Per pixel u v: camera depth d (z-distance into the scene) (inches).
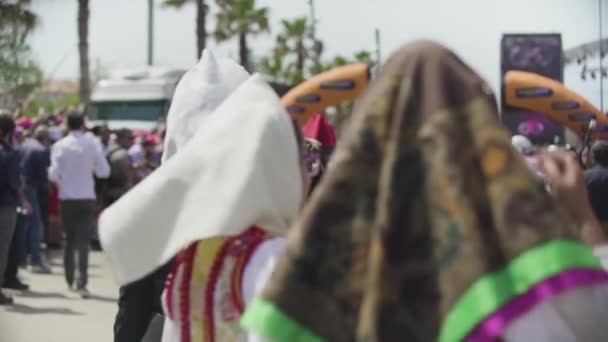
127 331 139.4
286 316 66.4
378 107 67.8
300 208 103.5
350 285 66.4
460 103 66.3
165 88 1079.0
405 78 67.7
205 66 130.7
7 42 1721.2
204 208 99.6
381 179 66.2
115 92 1095.0
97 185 581.3
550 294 61.4
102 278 511.5
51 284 482.9
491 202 63.6
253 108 102.8
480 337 61.6
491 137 64.6
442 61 67.5
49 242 621.6
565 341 62.9
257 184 99.3
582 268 62.2
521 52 752.3
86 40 1337.4
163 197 101.3
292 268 66.9
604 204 242.4
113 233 101.7
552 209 63.4
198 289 107.3
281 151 101.7
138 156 644.7
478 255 62.7
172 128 130.0
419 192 65.1
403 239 65.2
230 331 104.9
